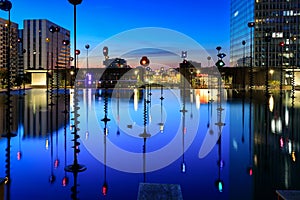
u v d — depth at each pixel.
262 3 94.19
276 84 58.44
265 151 10.98
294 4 93.50
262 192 6.98
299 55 94.00
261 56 94.44
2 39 109.81
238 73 60.56
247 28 99.12
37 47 107.25
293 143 12.30
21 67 108.12
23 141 12.46
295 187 7.31
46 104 28.83
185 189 7.21
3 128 15.58
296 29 94.00
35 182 7.61
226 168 8.91
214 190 7.13
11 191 7.00
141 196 5.40
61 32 110.94
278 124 17.30
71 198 6.64
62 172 8.41
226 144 12.20
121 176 8.16
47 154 10.33
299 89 53.62
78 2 9.52
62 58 96.25
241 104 29.27
